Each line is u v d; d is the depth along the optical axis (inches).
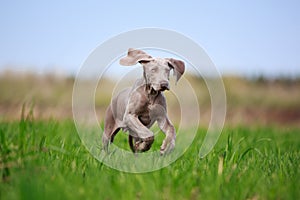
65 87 749.3
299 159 233.1
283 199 166.2
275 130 423.5
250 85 830.5
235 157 217.6
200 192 168.9
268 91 824.9
